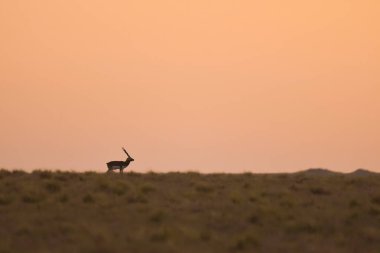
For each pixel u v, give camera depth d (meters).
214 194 121.06
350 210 109.50
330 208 111.56
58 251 78.12
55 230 89.88
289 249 84.12
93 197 113.62
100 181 130.00
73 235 86.19
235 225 96.88
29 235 87.94
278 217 101.19
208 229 93.38
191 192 122.38
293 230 94.44
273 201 116.31
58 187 124.19
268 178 149.25
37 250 78.69
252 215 99.88
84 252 75.81
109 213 102.88
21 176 140.62
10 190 121.75
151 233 86.44
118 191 121.62
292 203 113.31
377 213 107.62
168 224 95.44
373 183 140.75
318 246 86.38
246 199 116.31
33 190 117.56
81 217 99.56
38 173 144.50
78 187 126.94
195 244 84.12
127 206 108.38
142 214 102.12
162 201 114.50
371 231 93.94
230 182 140.75
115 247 77.88
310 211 108.00
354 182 141.38
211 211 105.81
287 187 133.62
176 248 79.00
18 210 104.44
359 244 88.50
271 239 89.50
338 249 85.12
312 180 145.50
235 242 84.12
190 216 101.44
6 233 89.06
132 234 86.69
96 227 90.88
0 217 99.00
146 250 77.75
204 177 149.00
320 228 96.19
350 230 95.69
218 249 82.12
